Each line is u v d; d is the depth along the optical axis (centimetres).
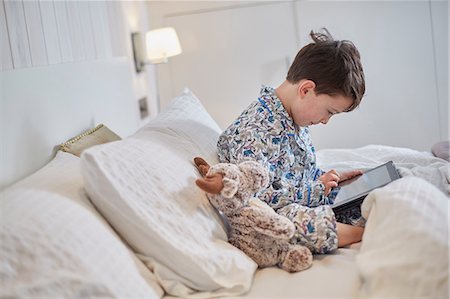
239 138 125
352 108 129
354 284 92
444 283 80
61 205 89
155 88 287
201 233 101
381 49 259
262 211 107
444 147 173
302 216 111
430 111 260
